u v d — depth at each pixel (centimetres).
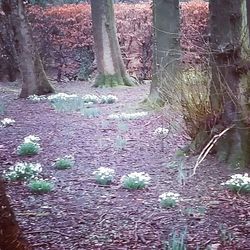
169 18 1266
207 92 930
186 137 1002
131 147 1023
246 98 900
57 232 741
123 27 1961
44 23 2042
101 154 996
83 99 1443
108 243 718
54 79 2044
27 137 1068
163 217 770
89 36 2039
